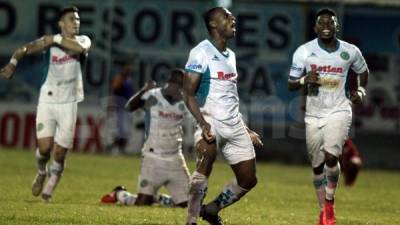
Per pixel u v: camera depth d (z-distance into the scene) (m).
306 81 33.72
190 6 85.12
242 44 85.69
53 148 42.19
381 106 86.94
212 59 31.22
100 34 83.62
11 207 38.16
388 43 87.25
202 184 31.20
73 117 41.66
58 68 41.34
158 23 84.88
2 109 84.00
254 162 31.98
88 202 42.78
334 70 33.88
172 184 42.47
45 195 41.91
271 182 61.16
